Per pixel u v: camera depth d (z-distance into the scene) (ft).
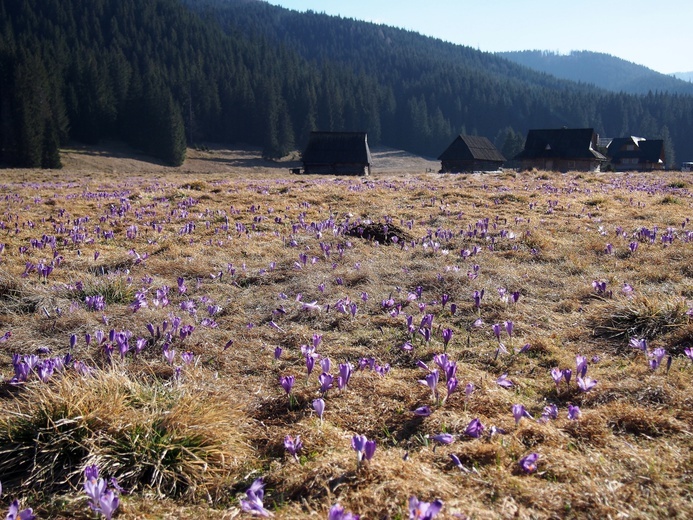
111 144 367.45
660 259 27.25
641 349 16.40
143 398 13.52
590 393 13.89
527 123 638.53
